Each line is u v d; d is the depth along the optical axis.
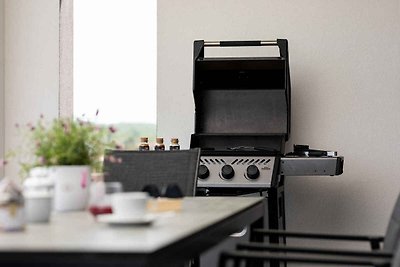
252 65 4.30
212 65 4.33
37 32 5.12
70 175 2.32
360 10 4.61
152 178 3.28
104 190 2.13
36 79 5.12
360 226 4.60
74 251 1.40
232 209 2.45
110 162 3.33
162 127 4.83
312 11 4.66
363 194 4.60
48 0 5.11
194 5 4.79
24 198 1.83
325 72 4.64
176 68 4.81
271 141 4.31
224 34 4.75
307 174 3.93
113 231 1.75
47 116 5.10
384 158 4.58
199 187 3.95
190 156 3.26
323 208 4.64
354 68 4.61
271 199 3.93
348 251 2.18
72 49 5.11
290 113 4.39
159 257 1.45
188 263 3.46
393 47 4.58
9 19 5.15
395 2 4.58
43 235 1.67
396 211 2.45
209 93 4.42
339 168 3.92
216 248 3.68
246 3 4.73
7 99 5.16
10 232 1.74
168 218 2.11
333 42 4.64
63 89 5.08
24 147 5.09
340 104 4.63
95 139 2.45
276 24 4.70
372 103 4.59
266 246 2.27
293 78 4.68
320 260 1.96
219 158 3.96
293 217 4.66
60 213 2.27
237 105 4.40
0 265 1.42
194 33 4.79
